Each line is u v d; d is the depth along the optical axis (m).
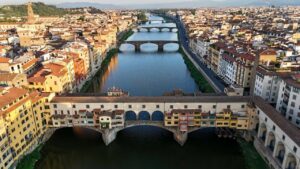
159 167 103.25
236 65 162.62
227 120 112.06
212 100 113.94
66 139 119.50
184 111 111.44
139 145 116.06
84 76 192.00
